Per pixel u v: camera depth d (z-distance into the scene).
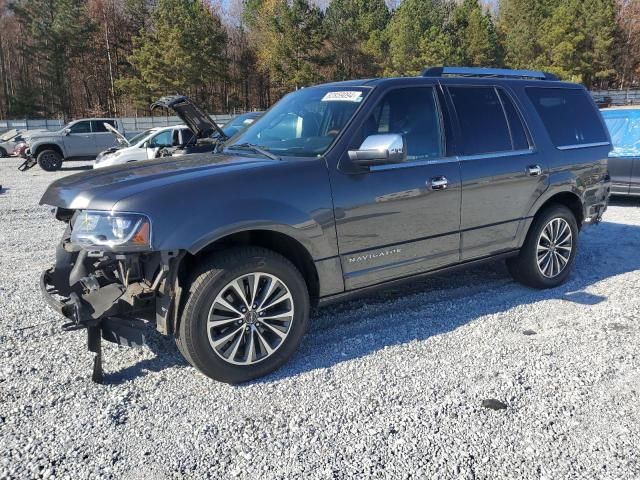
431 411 3.09
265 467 2.64
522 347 3.89
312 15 52.09
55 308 3.34
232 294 3.35
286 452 2.75
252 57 67.06
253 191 3.36
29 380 3.45
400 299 4.89
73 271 3.43
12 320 4.43
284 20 52.16
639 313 4.48
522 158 4.74
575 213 5.50
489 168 4.47
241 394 3.30
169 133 14.16
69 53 56.75
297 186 3.51
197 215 3.15
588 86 60.88
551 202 5.16
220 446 2.79
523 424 2.97
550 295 4.99
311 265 3.67
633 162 9.48
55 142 19.72
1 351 3.86
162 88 51.97
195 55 51.25
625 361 3.65
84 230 3.15
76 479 2.55
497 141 4.65
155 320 3.43
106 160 13.99
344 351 3.86
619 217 8.70
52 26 54.94
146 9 63.81
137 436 2.88
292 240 3.57
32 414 3.07
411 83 4.24
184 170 3.50
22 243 7.39
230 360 3.35
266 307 3.46
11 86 62.91
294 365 3.66
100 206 3.12
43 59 55.81
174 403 3.20
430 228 4.18
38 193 12.82
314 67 53.81
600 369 3.55
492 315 4.48
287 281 3.50
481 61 61.62
